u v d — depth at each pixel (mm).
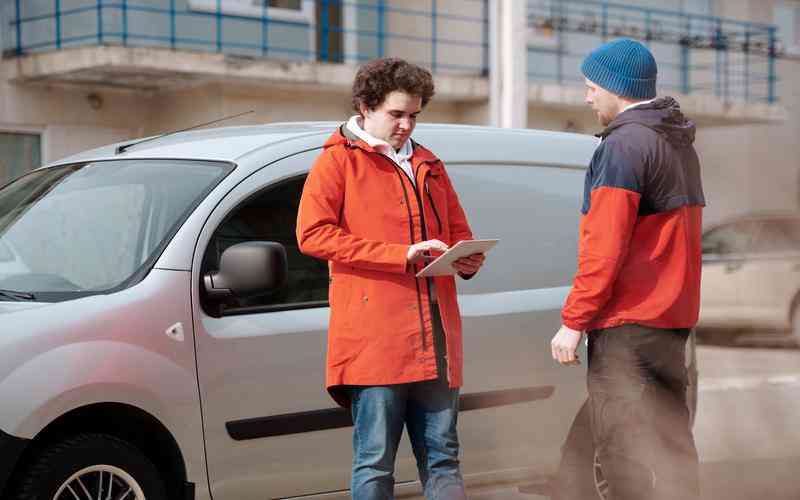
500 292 6254
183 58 14867
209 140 6090
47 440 5027
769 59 22797
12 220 5938
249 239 5586
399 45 18969
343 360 4680
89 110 15961
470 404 6004
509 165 6523
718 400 10586
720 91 23391
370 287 4676
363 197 4711
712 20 22562
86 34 15516
